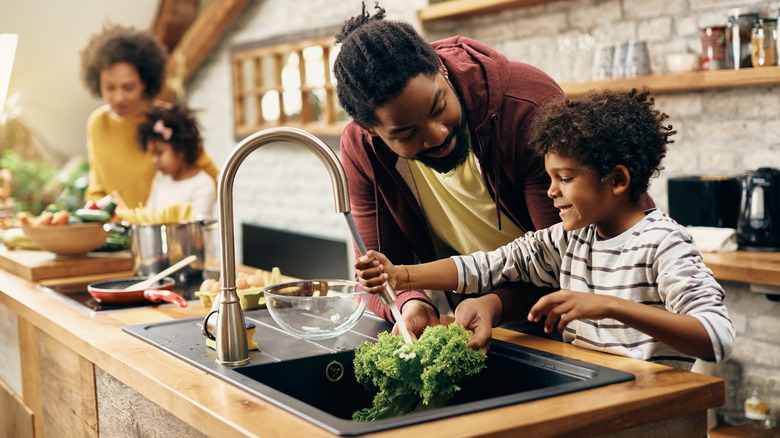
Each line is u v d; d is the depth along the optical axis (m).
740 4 3.08
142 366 1.37
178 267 2.21
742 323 3.05
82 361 1.66
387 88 1.29
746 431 2.88
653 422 1.10
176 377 1.29
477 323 1.43
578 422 1.03
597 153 1.30
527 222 1.71
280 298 1.51
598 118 1.32
